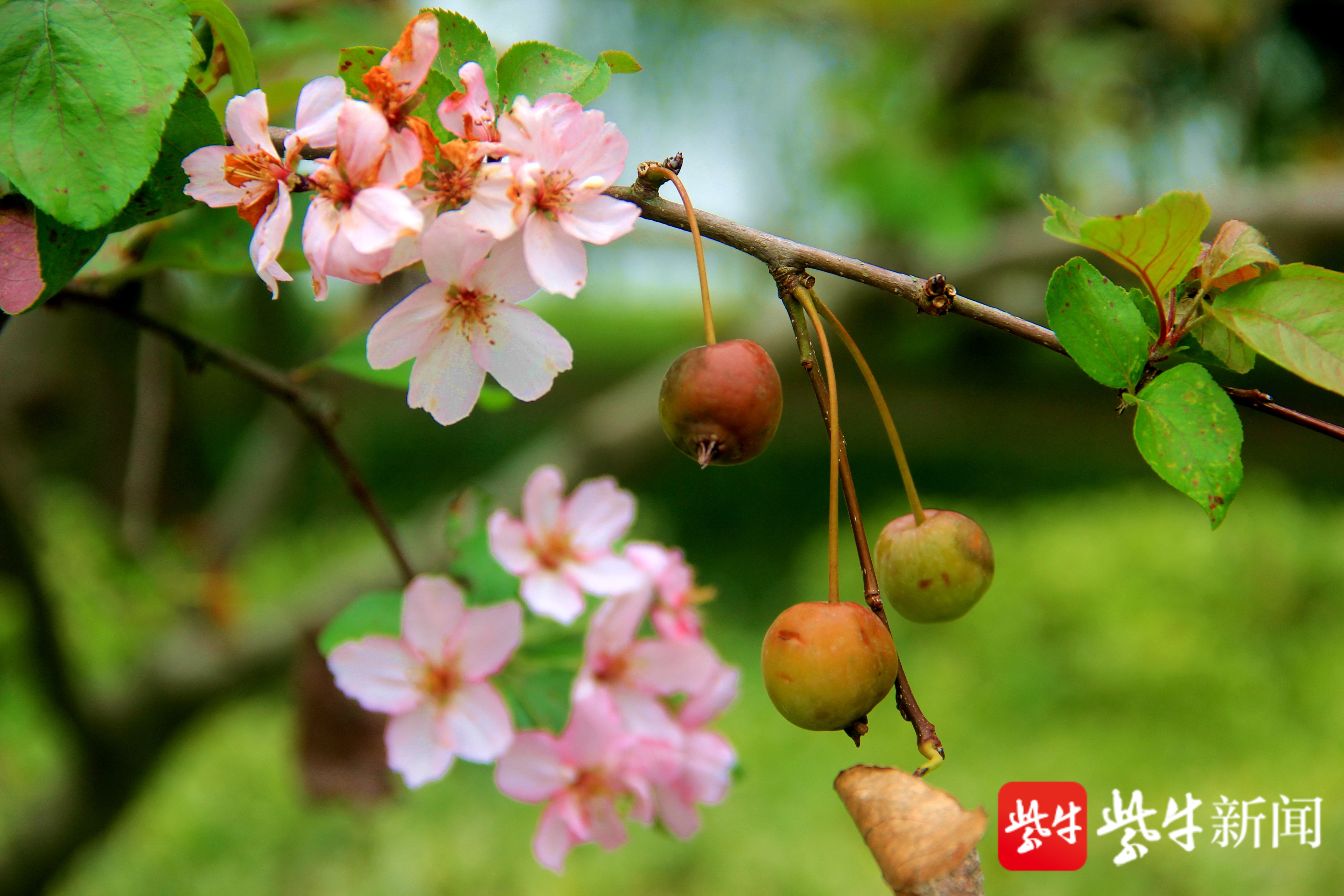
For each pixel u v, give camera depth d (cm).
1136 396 34
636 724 42
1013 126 133
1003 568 183
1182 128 160
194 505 97
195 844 135
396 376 43
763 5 138
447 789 150
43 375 86
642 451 117
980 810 31
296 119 34
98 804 81
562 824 41
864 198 114
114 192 32
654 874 131
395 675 40
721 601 247
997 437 264
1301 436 245
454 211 34
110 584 83
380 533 43
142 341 69
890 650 33
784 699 33
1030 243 116
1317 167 154
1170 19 145
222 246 41
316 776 54
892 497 290
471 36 35
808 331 34
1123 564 176
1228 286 35
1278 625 170
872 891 127
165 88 33
